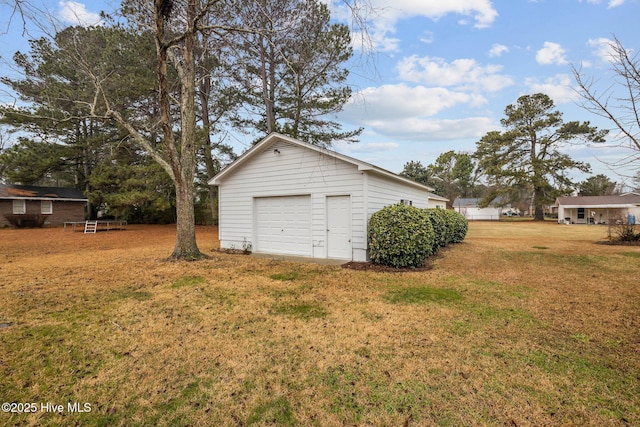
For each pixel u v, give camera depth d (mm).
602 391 2590
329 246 8938
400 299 5117
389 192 9867
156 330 3867
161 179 17047
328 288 5781
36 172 19781
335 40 13141
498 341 3525
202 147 18234
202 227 21406
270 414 2350
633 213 29641
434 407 2402
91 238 14977
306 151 9234
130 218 24734
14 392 2605
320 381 2766
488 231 20500
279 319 4234
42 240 14031
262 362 3100
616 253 9688
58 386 2695
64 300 5000
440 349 3340
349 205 8586
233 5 7316
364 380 2773
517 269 7531
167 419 2301
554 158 32375
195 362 3104
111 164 19156
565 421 2248
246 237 10688
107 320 4180
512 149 34062
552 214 47719
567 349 3324
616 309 4570
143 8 8531
